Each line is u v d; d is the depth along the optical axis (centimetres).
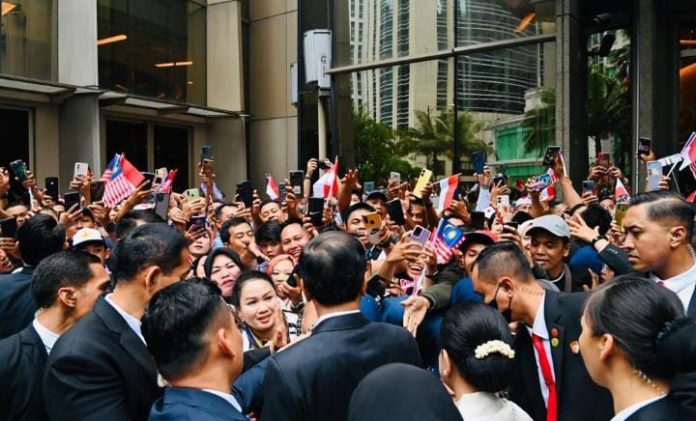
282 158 2111
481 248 409
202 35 2034
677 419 195
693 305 335
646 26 1114
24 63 1566
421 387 162
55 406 266
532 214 656
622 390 211
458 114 1309
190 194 786
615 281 223
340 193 747
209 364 229
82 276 318
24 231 423
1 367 299
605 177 943
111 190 712
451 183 680
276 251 600
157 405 228
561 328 320
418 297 383
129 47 1769
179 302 230
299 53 1631
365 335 277
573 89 1159
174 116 1942
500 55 1248
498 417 246
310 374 263
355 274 281
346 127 1497
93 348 269
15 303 410
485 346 248
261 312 373
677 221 341
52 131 1664
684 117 1173
